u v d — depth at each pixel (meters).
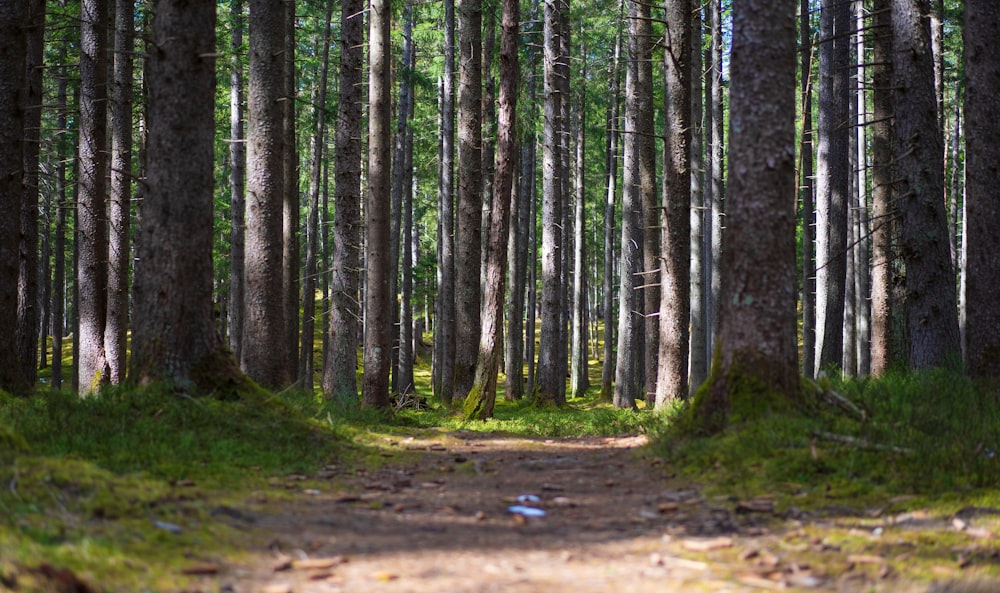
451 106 26.22
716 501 6.70
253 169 14.34
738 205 8.84
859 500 6.45
